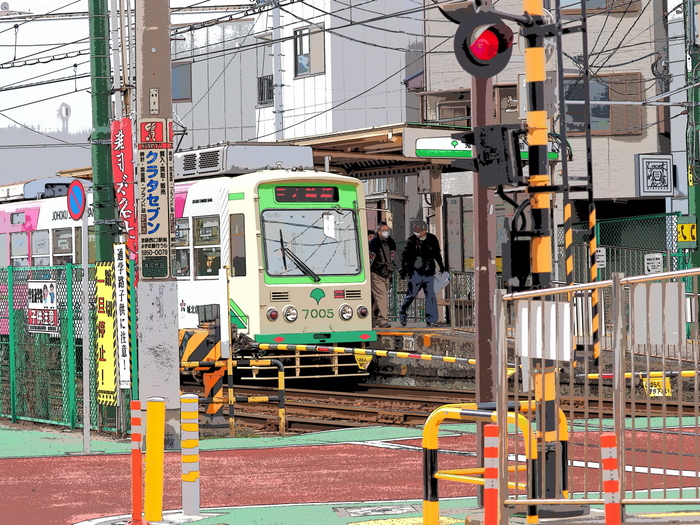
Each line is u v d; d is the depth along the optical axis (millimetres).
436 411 30672
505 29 31938
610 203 134875
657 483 40469
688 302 32438
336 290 82438
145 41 50750
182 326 86312
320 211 82812
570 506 30375
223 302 59312
